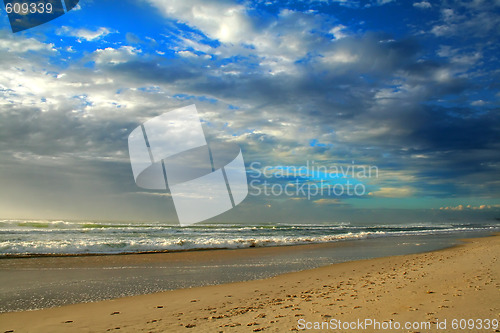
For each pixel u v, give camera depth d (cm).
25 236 1877
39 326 459
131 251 1448
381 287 661
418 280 718
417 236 2795
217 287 779
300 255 1438
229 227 3541
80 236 2006
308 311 473
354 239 2373
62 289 732
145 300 643
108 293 706
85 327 450
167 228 2848
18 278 830
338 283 784
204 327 416
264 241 1894
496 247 1566
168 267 1064
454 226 5250
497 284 602
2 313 540
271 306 540
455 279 689
